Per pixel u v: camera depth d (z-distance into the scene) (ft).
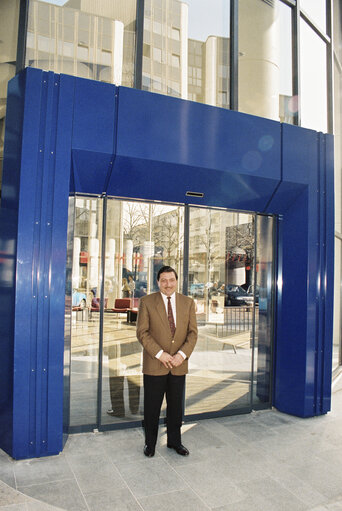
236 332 15.37
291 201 15.35
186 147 12.71
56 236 10.99
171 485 9.52
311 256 14.92
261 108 16.47
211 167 13.09
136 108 12.05
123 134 11.85
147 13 14.37
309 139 15.02
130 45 14.03
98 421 12.93
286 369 15.34
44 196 10.89
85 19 13.75
